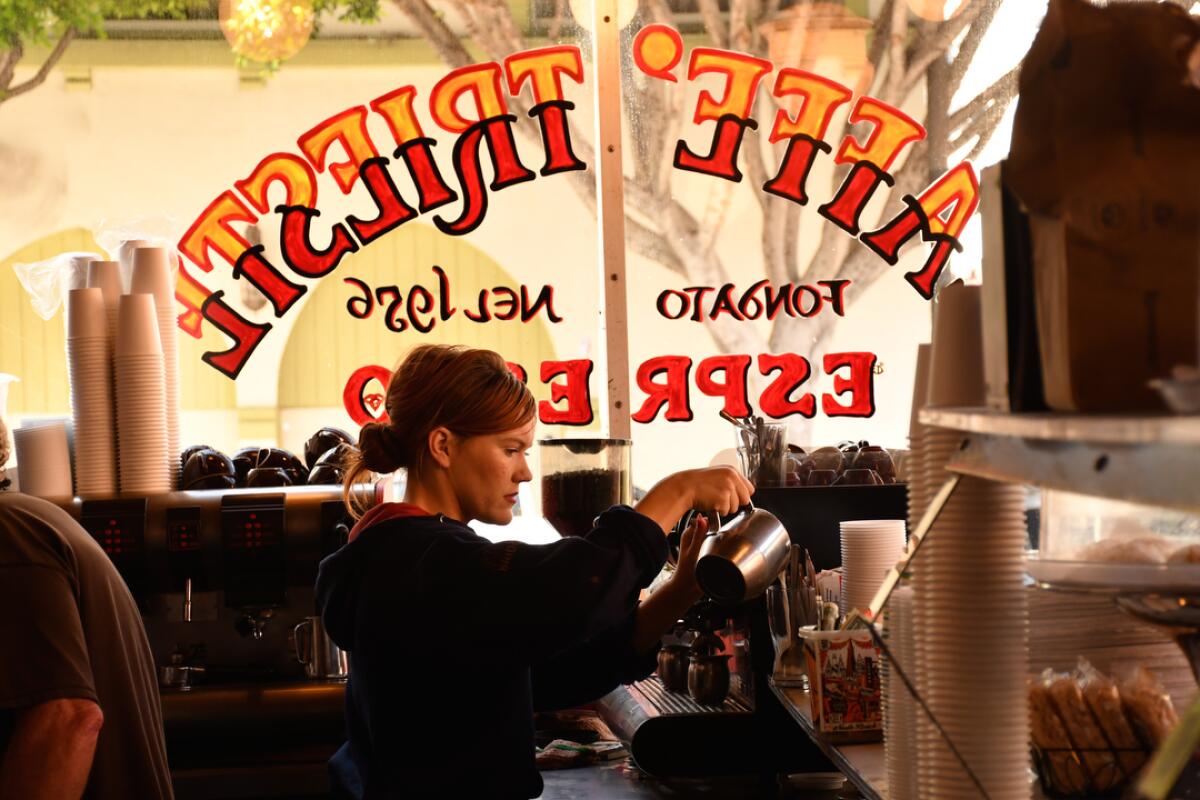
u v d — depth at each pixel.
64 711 1.88
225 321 3.42
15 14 3.32
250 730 2.86
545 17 3.52
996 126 3.62
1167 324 0.92
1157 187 0.92
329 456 3.15
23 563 1.95
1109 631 1.47
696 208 3.57
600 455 2.66
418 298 3.50
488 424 1.86
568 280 3.54
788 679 2.22
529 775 1.79
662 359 3.55
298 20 3.44
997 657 1.18
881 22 3.61
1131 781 1.38
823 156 3.60
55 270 3.28
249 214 3.42
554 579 1.64
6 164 3.32
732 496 1.85
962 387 1.23
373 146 3.47
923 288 3.62
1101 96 0.92
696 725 2.26
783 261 3.60
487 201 3.52
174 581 2.90
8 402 3.30
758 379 3.58
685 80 3.57
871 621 1.14
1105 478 0.79
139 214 3.37
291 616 3.11
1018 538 1.19
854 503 2.43
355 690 1.87
